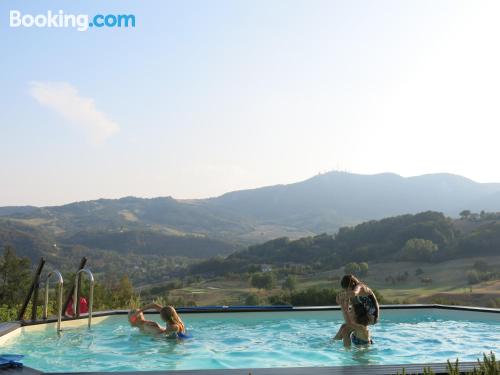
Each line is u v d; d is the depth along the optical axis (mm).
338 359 5898
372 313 6688
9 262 30984
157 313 9664
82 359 5816
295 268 102188
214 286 92750
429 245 96375
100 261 150625
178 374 3891
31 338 7047
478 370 3781
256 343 7000
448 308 10227
